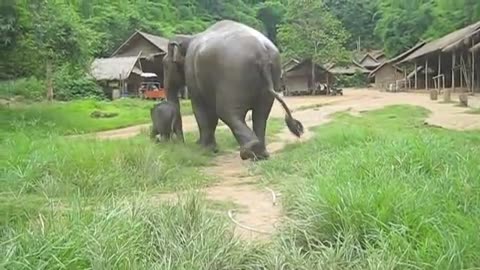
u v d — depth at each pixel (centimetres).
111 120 2381
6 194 682
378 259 402
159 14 7075
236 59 1066
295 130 1132
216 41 1108
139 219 490
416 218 464
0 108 2383
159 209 525
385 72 6625
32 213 563
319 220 498
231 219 591
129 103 3434
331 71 5778
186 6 7712
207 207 637
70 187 721
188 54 1222
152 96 4178
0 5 2298
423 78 5553
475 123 1667
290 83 5325
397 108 2425
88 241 415
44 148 962
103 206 523
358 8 8950
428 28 6656
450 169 649
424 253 401
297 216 552
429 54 4638
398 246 420
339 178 637
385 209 478
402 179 622
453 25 5962
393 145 786
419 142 766
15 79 3169
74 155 855
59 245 405
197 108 1227
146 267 409
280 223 573
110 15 6234
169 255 434
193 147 1185
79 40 2594
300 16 5528
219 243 458
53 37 2494
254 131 1115
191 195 584
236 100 1074
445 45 4128
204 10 8012
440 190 566
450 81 5006
